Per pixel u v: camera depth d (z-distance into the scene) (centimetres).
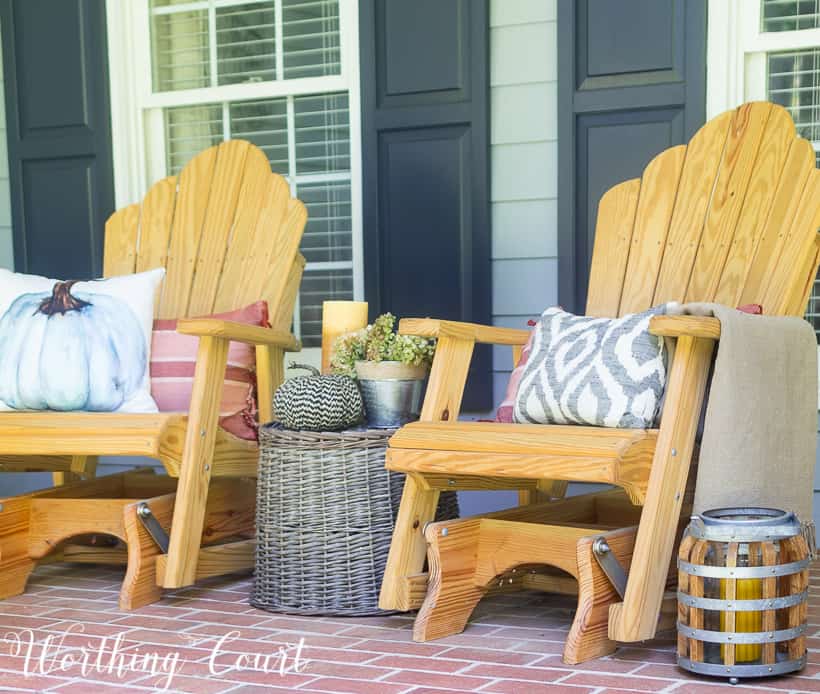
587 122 336
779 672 203
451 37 350
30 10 401
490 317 350
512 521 248
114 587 294
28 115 403
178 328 267
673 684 201
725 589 202
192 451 270
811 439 235
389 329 280
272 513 265
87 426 266
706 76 324
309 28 379
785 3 323
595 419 233
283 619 257
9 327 294
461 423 238
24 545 286
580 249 338
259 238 323
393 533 251
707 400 232
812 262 254
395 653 225
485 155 348
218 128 394
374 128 360
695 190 277
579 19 335
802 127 327
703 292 268
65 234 400
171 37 396
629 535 225
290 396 264
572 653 214
